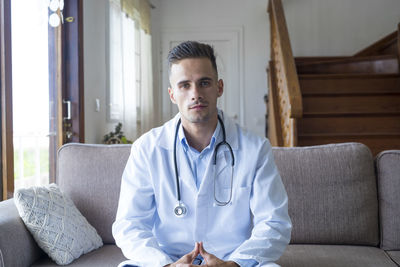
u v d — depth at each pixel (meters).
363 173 1.72
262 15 5.46
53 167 2.85
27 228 1.50
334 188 1.71
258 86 5.46
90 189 1.78
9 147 2.24
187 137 1.33
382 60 4.47
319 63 4.74
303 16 5.45
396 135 3.62
